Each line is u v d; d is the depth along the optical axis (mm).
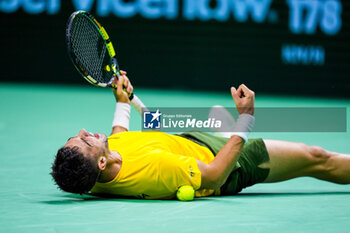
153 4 37812
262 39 37688
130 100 10477
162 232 6445
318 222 7047
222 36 37750
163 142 8867
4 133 18266
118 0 37688
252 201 8578
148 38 37969
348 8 37750
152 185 8352
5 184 10039
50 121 22094
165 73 38281
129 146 8719
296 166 9562
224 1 37562
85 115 24531
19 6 38656
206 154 9164
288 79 38125
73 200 8570
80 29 10117
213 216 7336
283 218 7266
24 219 7125
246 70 37969
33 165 12414
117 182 8469
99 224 6848
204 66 38094
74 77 39281
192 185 8305
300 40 37812
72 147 7832
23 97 31641
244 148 9445
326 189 10336
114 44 37875
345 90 38125
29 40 38844
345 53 37969
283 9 37562
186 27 37812
